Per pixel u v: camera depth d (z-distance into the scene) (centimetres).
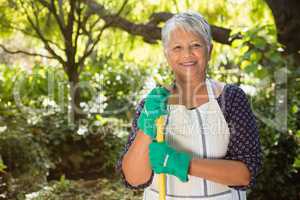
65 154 579
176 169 194
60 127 586
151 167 206
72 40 605
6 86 639
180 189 210
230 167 197
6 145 483
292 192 433
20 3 589
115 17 604
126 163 205
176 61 207
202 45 204
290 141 426
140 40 732
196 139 208
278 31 552
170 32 206
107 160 586
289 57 480
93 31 635
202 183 208
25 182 481
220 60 616
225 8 693
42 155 510
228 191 212
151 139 202
